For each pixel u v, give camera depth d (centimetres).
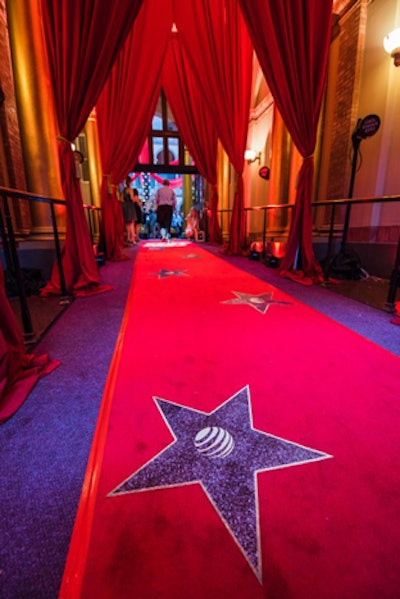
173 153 1193
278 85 258
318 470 73
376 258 330
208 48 395
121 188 727
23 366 119
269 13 238
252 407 97
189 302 218
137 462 76
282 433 86
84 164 649
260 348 141
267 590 50
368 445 81
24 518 63
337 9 366
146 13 388
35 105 275
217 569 53
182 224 1110
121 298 232
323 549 56
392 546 56
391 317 185
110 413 95
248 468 74
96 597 49
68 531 60
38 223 301
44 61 272
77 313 196
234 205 482
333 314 191
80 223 246
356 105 355
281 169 475
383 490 68
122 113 435
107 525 61
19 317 188
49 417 95
